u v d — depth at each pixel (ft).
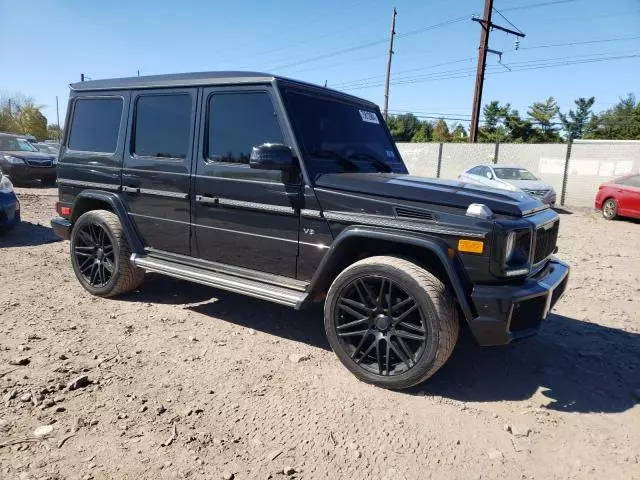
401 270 10.49
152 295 16.85
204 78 13.61
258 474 8.06
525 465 8.60
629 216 43.32
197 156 13.65
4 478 7.63
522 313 10.42
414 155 78.13
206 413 9.75
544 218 11.48
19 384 10.45
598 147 57.93
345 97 14.64
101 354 12.12
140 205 15.21
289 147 11.93
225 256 13.58
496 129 192.85
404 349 10.69
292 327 14.47
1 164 50.26
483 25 71.97
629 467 8.63
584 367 12.56
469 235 10.00
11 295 16.33
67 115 17.48
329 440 9.04
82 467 8.02
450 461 8.61
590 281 21.15
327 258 11.43
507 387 11.36
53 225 18.03
